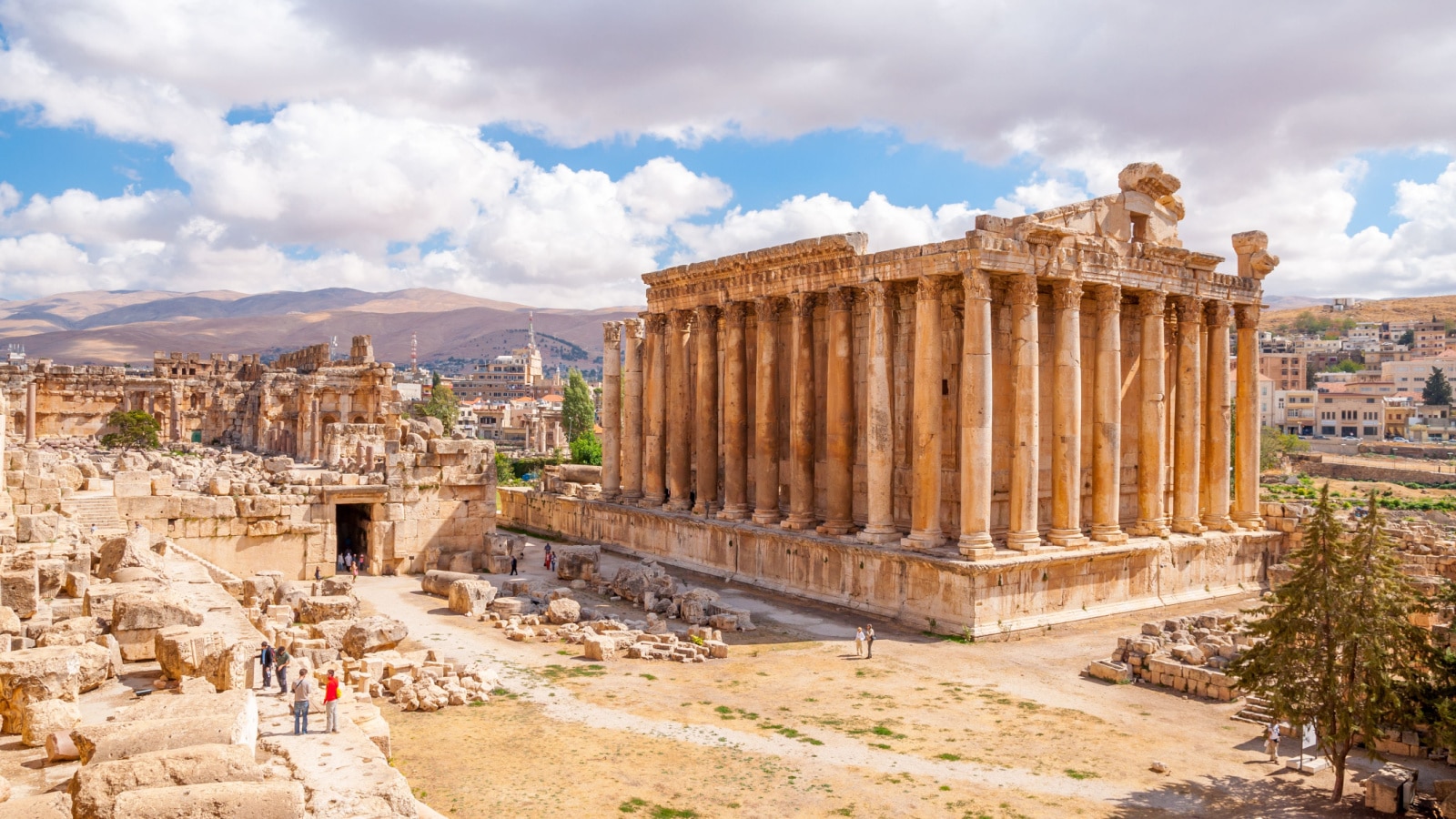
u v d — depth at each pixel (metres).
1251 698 32.16
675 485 63.38
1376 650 24.92
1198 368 53.47
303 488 55.69
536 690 33.72
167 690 23.77
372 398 109.25
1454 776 26.73
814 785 25.44
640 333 68.50
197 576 38.41
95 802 14.86
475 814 23.00
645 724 30.09
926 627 43.47
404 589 53.12
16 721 20.45
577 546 63.62
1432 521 81.94
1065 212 47.25
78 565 32.56
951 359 47.66
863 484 52.16
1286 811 24.59
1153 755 28.34
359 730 24.14
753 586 53.69
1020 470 44.06
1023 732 30.12
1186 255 51.16
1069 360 45.88
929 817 23.72
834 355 50.81
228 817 14.85
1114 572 47.12
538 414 193.38
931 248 45.19
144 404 115.06
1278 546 56.28
